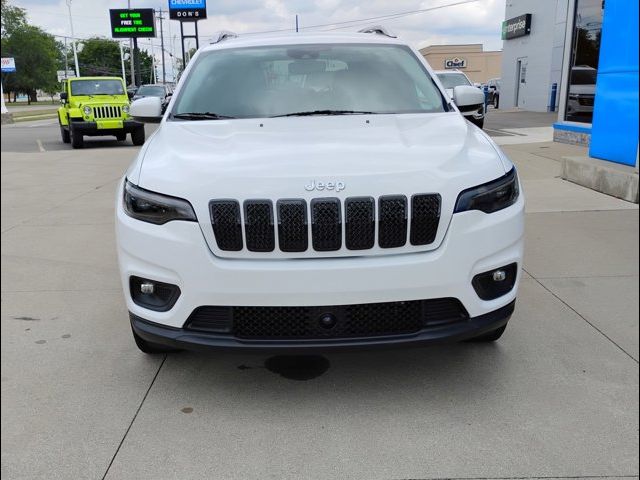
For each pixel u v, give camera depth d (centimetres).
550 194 817
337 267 273
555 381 331
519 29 3064
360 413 303
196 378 340
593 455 268
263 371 347
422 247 283
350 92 408
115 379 339
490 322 296
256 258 278
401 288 277
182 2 3409
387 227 278
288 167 285
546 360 355
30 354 370
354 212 277
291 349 278
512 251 302
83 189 972
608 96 866
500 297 303
